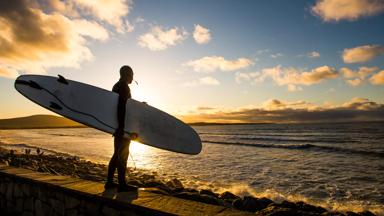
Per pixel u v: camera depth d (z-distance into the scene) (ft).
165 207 10.29
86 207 12.00
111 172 12.66
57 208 13.05
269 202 26.40
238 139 176.24
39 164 51.72
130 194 11.88
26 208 14.64
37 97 12.73
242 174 53.93
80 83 13.92
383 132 219.41
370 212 28.40
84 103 13.24
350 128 305.73
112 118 13.00
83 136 258.98
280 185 44.45
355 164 68.08
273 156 84.28
